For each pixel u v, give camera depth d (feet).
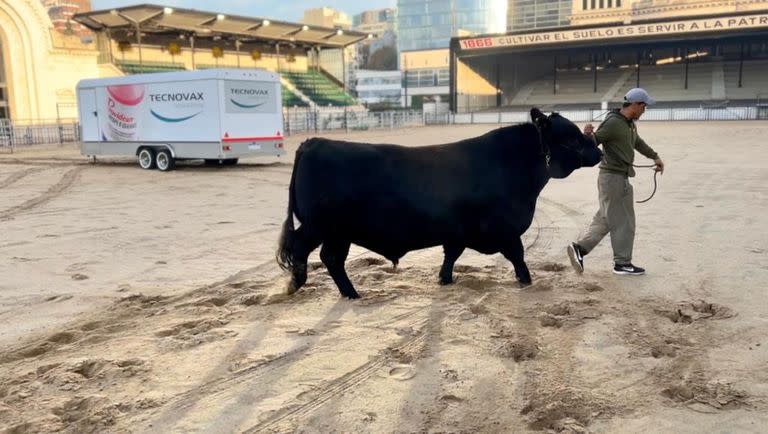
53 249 29.09
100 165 74.08
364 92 409.08
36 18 130.93
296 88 196.24
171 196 47.24
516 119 187.42
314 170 19.81
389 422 12.53
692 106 186.60
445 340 16.80
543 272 23.68
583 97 219.00
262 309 19.65
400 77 402.93
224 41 185.68
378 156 19.94
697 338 16.69
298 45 199.21
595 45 185.06
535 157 20.85
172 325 18.29
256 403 13.37
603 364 15.16
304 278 20.86
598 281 22.15
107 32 156.04
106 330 18.03
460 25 490.49
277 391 13.93
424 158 20.24
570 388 13.74
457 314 18.71
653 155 22.74
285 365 15.30
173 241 30.71
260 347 16.47
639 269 22.75
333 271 20.74
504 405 13.20
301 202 20.12
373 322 18.29
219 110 63.21
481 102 218.59
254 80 66.33
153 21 148.87
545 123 20.68
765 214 34.17
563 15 463.83
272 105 68.54
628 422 12.44
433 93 378.94
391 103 333.01
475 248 21.38
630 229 22.45
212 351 16.22
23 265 26.11
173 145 66.49
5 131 109.19
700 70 214.48
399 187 19.61
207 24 155.53
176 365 15.38
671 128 127.75
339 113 166.40
